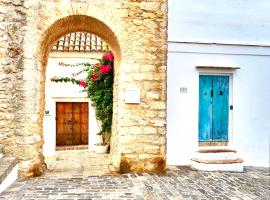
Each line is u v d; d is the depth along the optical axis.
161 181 6.74
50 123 11.55
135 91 7.34
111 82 10.71
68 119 12.20
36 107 7.00
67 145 12.20
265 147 9.20
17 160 6.78
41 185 6.21
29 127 6.89
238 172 8.12
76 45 11.69
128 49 7.34
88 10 7.15
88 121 12.20
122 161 7.31
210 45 8.88
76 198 5.46
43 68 7.72
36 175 7.00
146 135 7.39
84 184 6.36
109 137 11.34
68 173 7.41
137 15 7.37
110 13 7.26
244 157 9.12
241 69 9.09
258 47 9.14
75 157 10.16
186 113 8.73
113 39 7.68
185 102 8.73
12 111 6.87
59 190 5.90
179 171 7.84
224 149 8.82
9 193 5.59
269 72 9.22
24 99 6.88
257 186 6.90
